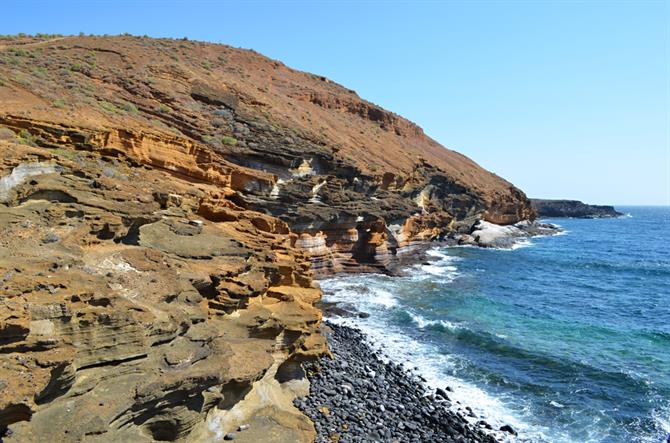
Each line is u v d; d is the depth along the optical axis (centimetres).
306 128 4434
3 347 855
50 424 877
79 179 1581
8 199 1290
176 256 1636
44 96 2438
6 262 1060
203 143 3288
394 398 1814
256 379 1337
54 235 1285
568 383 2047
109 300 1097
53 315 952
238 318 1580
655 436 1639
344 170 4250
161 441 1076
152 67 3778
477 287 4056
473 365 2217
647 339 2677
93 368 1010
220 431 1253
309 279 2230
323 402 1677
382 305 3241
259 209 3288
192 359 1188
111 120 2544
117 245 1474
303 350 1739
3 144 1428
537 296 3800
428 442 1530
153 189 1948
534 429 1672
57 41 3928
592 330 2841
